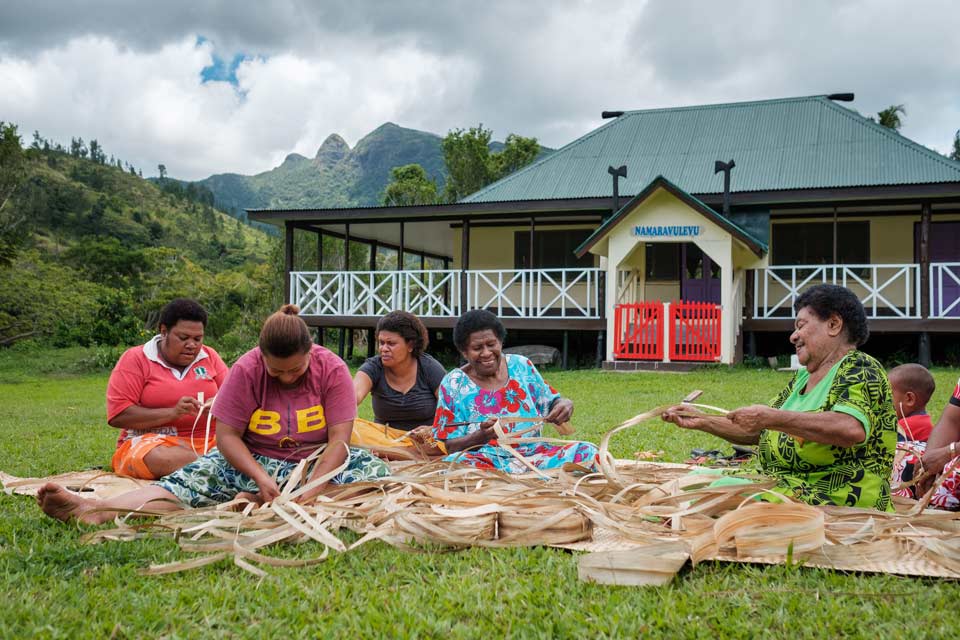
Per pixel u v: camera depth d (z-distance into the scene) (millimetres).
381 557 2957
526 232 18625
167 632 2318
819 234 16594
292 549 3123
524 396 4242
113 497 3527
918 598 2438
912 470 3924
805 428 2947
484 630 2307
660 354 13836
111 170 119312
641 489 3484
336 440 3668
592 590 2580
